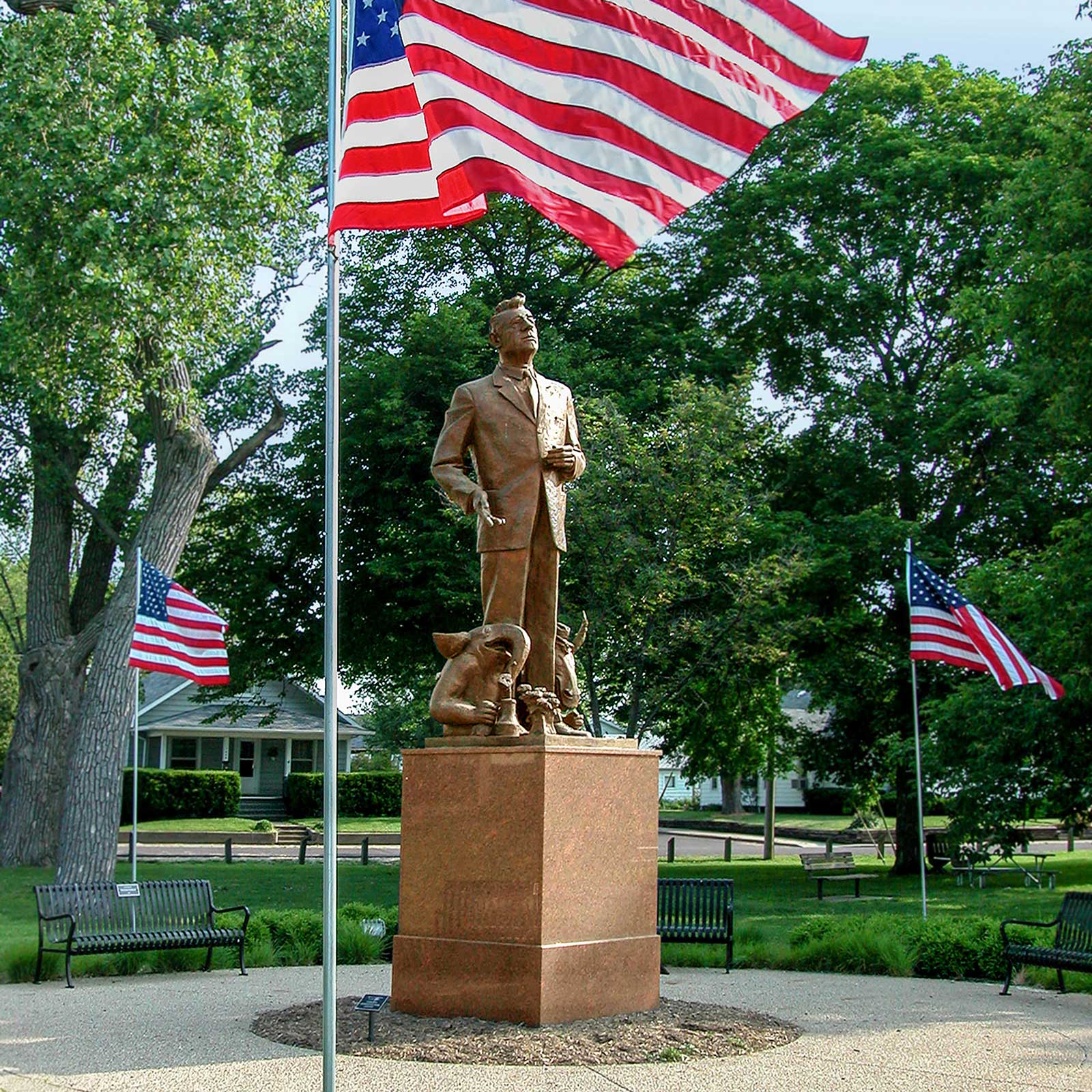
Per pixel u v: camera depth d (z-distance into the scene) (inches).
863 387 1214.9
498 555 404.5
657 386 1029.8
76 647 1190.3
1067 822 1034.7
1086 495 1039.0
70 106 834.2
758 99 312.3
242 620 1167.0
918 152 1182.9
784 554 1004.6
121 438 1165.1
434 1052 328.5
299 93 1045.2
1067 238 822.5
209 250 858.1
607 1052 331.6
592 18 319.3
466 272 1213.7
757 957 581.9
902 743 1072.8
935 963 554.3
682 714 1230.3
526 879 360.5
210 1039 366.6
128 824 1995.6
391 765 2827.3
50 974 519.8
